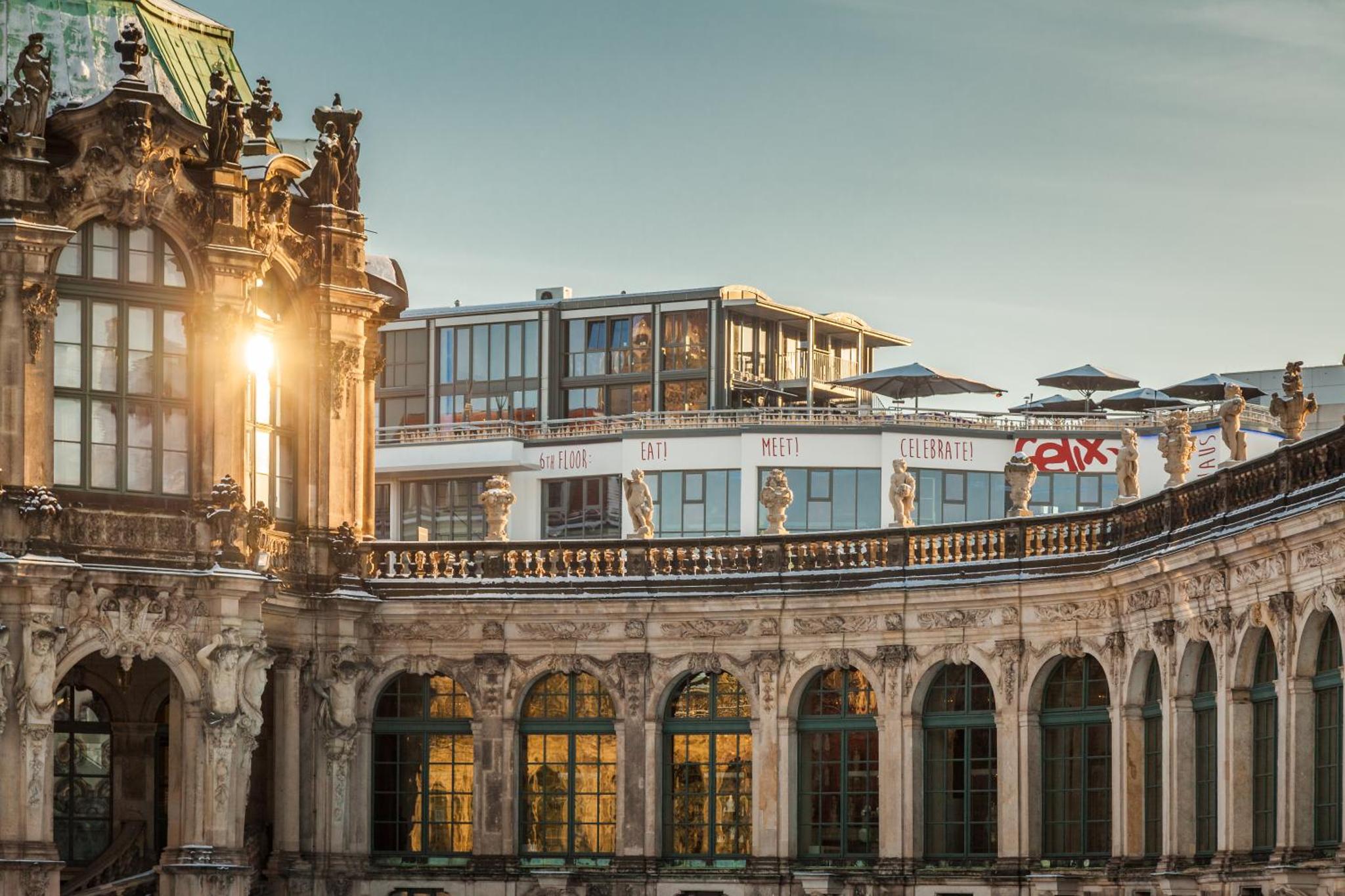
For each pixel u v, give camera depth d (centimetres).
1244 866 5506
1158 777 6009
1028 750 6338
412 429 11506
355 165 6875
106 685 6719
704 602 6725
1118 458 6312
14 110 6103
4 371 6047
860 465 10700
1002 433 10838
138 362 6266
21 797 5941
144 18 6656
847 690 6656
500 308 11781
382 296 6881
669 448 10844
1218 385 10744
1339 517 4966
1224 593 5600
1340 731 5138
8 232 6038
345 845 6781
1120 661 6134
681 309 11531
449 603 6844
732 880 6644
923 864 6488
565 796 6838
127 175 6178
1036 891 6203
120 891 6241
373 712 6906
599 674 6806
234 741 6191
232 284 6334
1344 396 10931
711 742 6775
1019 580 6319
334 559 6788
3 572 5912
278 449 6700
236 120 6369
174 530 6206
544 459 11125
